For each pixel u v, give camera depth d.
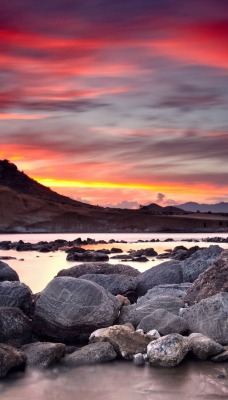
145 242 97.31
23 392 10.20
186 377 10.94
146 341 12.70
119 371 11.39
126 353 12.23
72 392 10.19
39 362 11.77
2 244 79.12
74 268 24.94
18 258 53.72
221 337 13.30
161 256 52.00
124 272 24.55
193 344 12.26
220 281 17.36
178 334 12.34
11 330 13.11
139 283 21.97
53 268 39.88
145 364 11.88
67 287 14.56
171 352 11.77
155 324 13.84
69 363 11.97
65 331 14.01
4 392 10.23
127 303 17.38
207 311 13.94
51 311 14.19
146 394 10.02
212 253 23.20
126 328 13.12
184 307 15.45
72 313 14.03
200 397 9.78
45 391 10.25
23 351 12.22
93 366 11.77
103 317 14.18
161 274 22.38
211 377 10.91
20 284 16.22
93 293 14.47
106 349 12.26
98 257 48.84
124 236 143.38
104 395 9.97
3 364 11.20
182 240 104.38
